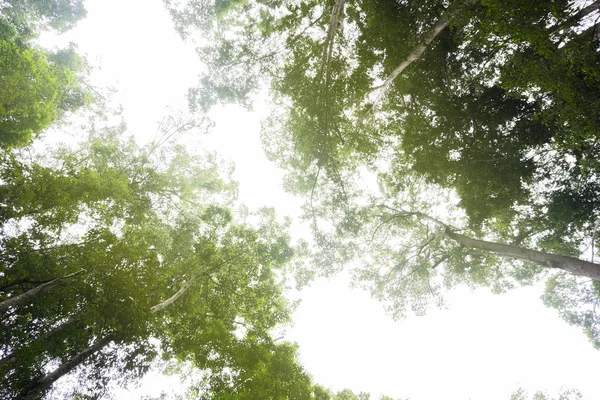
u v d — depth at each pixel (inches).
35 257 361.4
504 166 508.1
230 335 471.8
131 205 613.3
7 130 574.9
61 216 390.6
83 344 376.2
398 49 467.8
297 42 595.8
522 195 539.2
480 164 520.7
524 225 593.0
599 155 416.8
